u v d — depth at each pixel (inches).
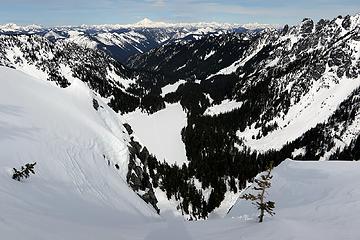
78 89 3604.8
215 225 1400.1
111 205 1948.8
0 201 1073.5
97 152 2613.2
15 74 3034.0
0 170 1430.9
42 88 3107.8
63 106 2950.3
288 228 1094.4
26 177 1497.3
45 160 1857.8
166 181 5054.1
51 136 2236.7
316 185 1969.7
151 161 5265.8
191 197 4950.8
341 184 1831.9
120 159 2940.5
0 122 1991.9
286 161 2618.1
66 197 1596.9
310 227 1123.9
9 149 1685.5
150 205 2925.7
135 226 1488.7
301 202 1756.9
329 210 1371.8
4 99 2411.4
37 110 2512.3
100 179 2224.4
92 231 1143.0
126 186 2566.4
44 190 1496.1
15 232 850.8
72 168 2043.6
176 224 1501.0
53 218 1151.6
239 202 2237.9
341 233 1050.7
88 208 1611.7
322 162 2477.9
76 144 2428.6
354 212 1296.8
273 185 2234.3
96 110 3607.3
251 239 1043.3
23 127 2103.8
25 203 1203.9
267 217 1389.0
